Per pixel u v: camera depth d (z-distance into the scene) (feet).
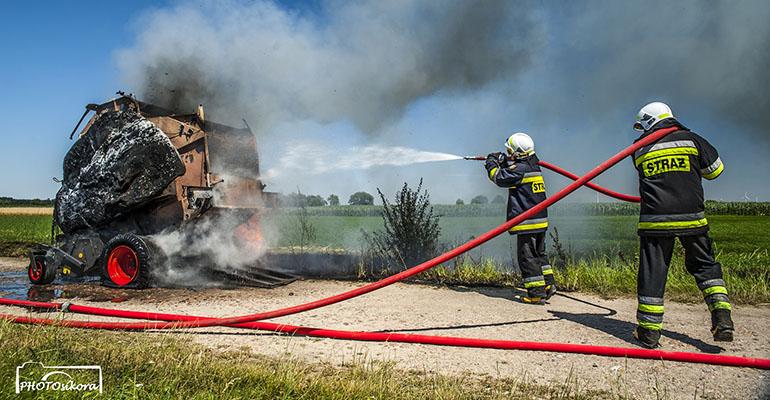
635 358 13.28
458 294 22.26
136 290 23.52
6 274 30.01
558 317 17.99
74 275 25.89
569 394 10.79
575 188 14.48
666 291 21.79
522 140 20.77
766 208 130.82
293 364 11.96
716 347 14.26
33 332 13.91
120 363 11.24
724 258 29.71
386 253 29.07
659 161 14.32
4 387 9.27
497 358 13.41
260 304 20.38
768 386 11.29
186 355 12.22
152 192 24.58
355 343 14.84
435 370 12.42
